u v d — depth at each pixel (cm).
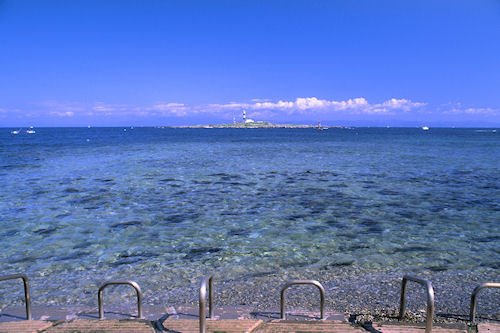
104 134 15200
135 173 2917
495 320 600
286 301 750
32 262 1012
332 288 827
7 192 2080
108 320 588
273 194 2023
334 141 9100
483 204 1767
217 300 760
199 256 1056
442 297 777
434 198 1908
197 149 6050
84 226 1380
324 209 1658
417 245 1155
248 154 4950
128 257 1051
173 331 543
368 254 1072
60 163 3675
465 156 4528
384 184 2355
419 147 6500
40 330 552
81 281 879
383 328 545
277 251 1098
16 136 12131
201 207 1703
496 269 959
